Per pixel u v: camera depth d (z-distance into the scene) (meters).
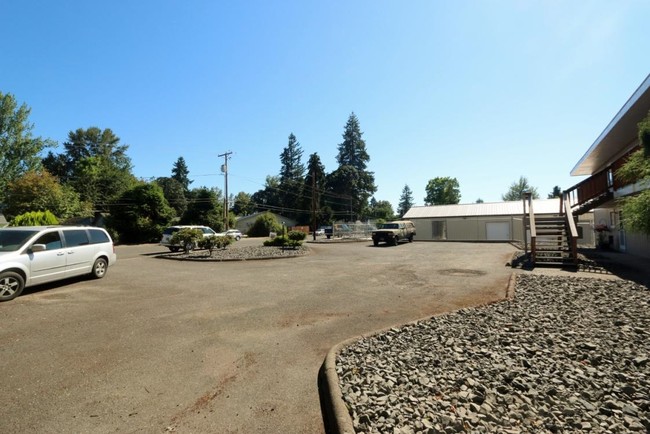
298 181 75.69
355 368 3.71
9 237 8.21
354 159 73.75
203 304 7.14
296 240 21.11
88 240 9.88
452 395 3.06
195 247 20.03
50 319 6.07
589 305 6.15
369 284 9.23
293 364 4.14
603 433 2.47
